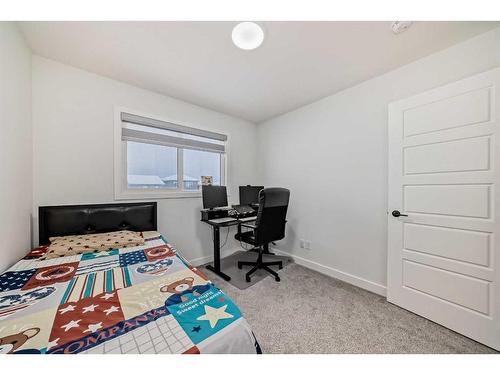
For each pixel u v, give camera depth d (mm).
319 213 2496
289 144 2883
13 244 1282
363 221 2072
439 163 1487
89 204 1861
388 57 1644
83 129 1846
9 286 963
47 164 1686
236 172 3139
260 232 2176
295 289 2020
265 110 2832
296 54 1604
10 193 1250
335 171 2322
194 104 2617
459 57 1471
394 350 1258
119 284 981
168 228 2412
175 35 1398
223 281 2201
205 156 2883
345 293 1945
